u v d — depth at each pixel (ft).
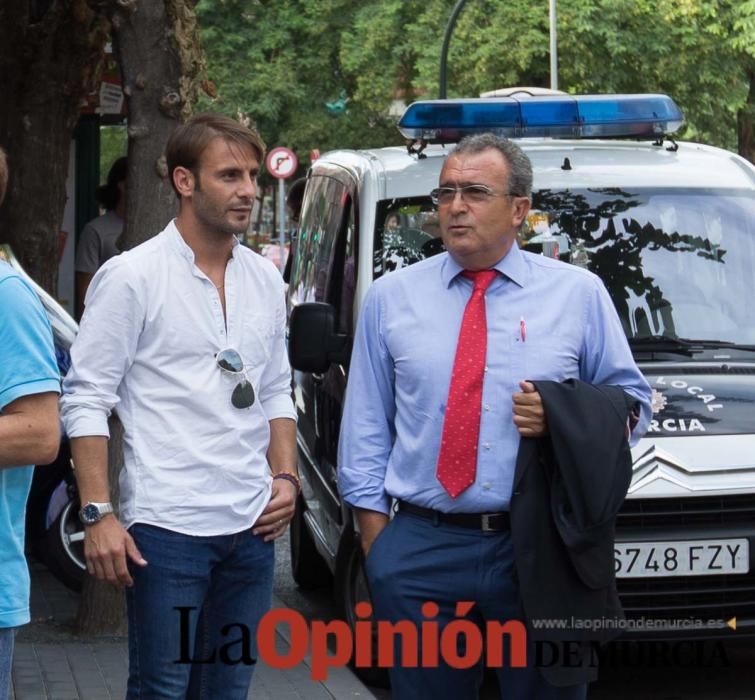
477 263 13.55
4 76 28.43
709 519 19.71
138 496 13.57
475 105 23.82
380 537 13.78
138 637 13.87
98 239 34.14
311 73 119.44
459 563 13.41
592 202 23.13
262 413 14.01
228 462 13.73
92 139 41.42
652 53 101.65
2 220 28.84
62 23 27.96
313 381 25.36
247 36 118.62
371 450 13.93
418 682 13.66
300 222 30.12
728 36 101.91
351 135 120.26
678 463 19.65
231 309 13.84
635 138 25.75
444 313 13.61
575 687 13.42
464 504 13.30
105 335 13.51
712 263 22.85
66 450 23.98
